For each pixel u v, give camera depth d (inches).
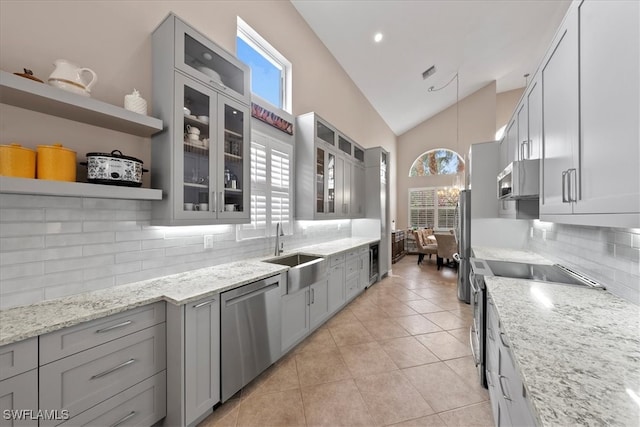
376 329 111.8
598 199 36.8
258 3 107.8
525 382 27.4
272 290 81.1
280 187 118.6
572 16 44.9
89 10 60.6
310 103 143.8
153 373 56.7
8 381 38.8
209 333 61.8
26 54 52.2
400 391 73.0
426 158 309.0
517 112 90.2
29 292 51.5
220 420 63.0
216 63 81.0
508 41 188.9
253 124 104.8
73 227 57.4
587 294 56.9
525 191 67.5
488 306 68.8
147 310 55.6
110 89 63.8
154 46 70.6
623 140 31.5
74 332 45.4
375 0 129.4
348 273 138.3
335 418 63.7
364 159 190.5
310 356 90.8
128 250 66.5
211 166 74.4
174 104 66.1
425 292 162.9
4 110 49.5
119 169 56.2
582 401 24.2
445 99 269.1
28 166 46.3
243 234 99.6
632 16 30.0
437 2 137.6
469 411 65.7
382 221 192.4
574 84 44.1
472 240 142.0
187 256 80.4
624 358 31.7
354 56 170.4
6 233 49.2
